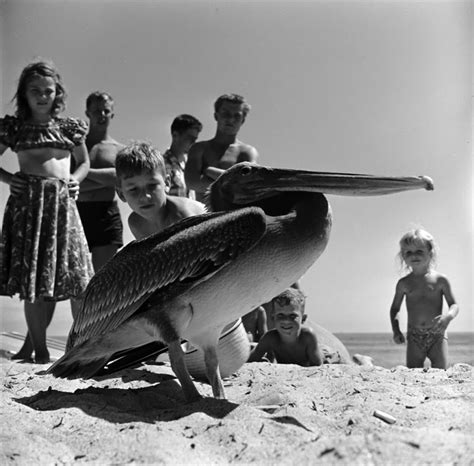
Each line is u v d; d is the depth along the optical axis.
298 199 1.59
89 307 1.59
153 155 1.87
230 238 1.46
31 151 2.55
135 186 1.86
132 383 1.89
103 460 1.16
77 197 2.83
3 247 2.53
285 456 1.13
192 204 1.94
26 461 1.15
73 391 1.81
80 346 1.63
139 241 1.57
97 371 1.79
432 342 2.81
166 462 1.14
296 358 2.63
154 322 1.52
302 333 2.62
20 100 2.58
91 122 3.02
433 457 1.06
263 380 1.96
